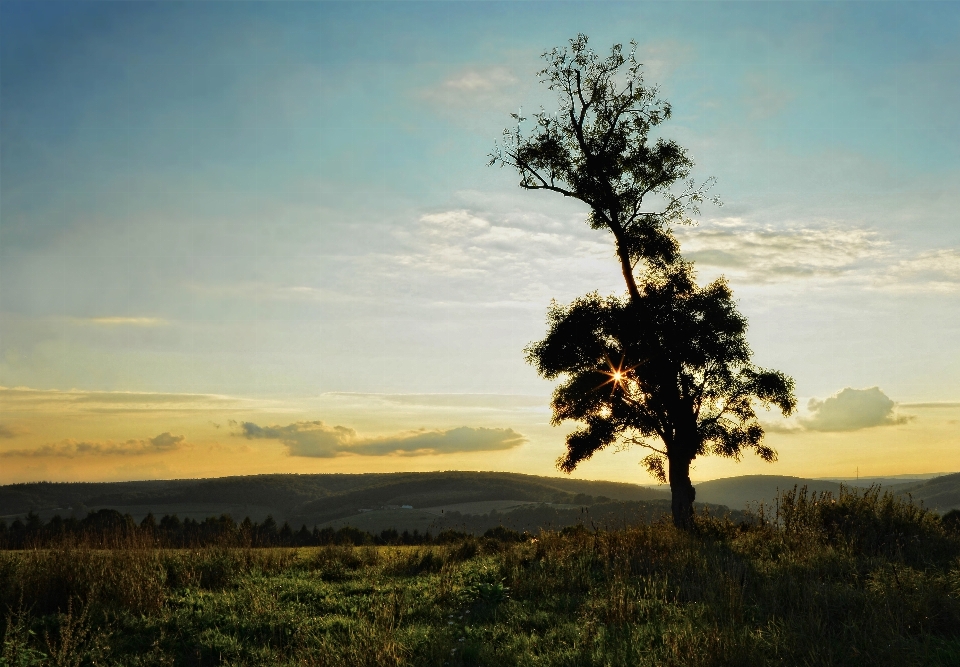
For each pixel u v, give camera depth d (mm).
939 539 14242
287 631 10156
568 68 32312
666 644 8070
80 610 10805
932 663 6977
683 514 28016
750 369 30016
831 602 9469
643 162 32062
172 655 8977
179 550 15805
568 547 16047
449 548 18469
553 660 8188
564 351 30391
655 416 30125
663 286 31047
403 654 8562
